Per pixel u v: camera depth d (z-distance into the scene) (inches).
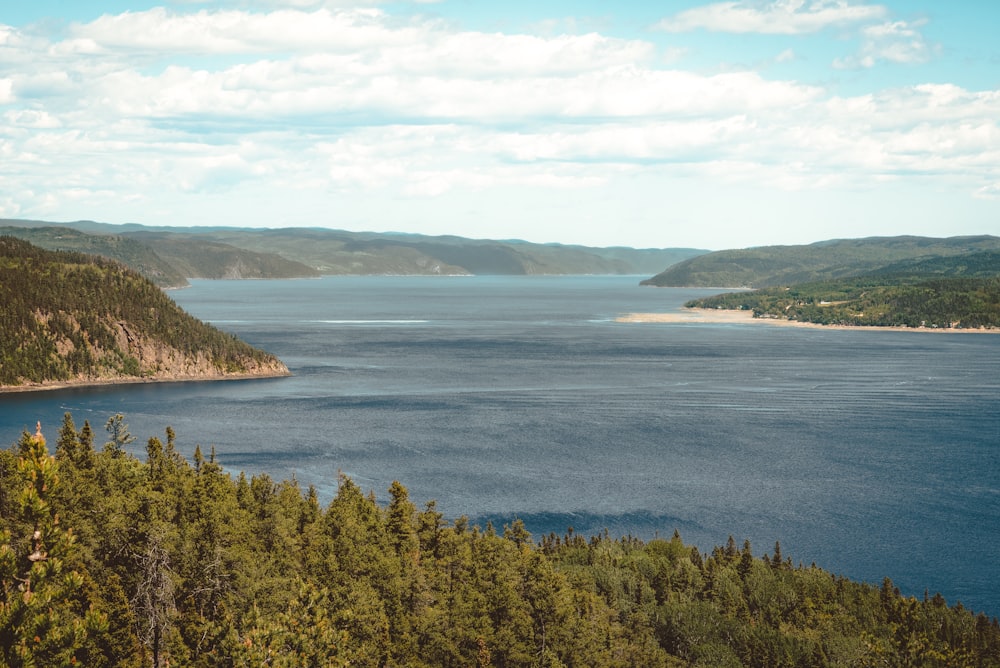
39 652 1630.2
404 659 3462.1
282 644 2534.5
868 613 4564.5
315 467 7150.6
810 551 5536.4
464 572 4160.9
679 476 7101.4
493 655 3659.0
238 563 3326.8
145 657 2810.0
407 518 4407.0
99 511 3289.9
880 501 6486.2
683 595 4719.5
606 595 4579.2
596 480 6948.8
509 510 6166.3
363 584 3602.4
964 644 4158.5
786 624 4510.3
